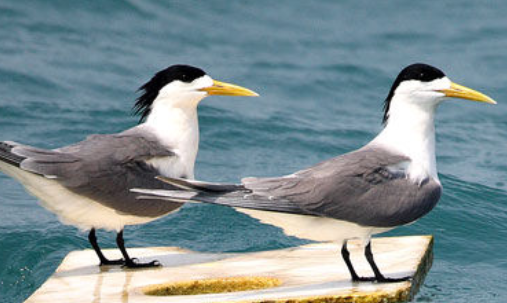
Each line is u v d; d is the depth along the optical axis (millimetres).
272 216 9812
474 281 11367
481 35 25469
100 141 10969
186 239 13047
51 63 20641
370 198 9742
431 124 10391
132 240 12953
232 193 9516
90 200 10625
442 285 11172
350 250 11641
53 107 18281
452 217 13812
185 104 11469
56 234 12883
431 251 11977
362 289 9828
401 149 10242
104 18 23953
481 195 14789
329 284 10102
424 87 10242
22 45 21484
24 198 14359
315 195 9602
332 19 26156
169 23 24422
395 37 25094
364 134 18188
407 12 27062
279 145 17297
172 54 22484
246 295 9703
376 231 10047
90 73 20422
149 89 11656
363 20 26281
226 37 24094
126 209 10773
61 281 10539
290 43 24078
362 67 22609
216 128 17844
